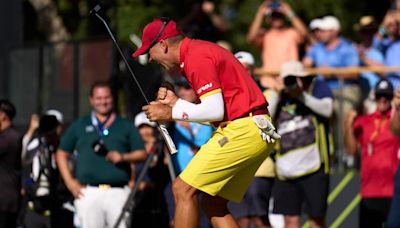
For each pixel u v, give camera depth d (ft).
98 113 103.24
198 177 72.18
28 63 132.46
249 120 72.02
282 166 97.14
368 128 102.12
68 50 127.44
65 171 102.78
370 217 101.65
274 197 98.89
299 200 97.96
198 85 71.36
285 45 126.41
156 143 102.12
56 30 175.11
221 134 72.38
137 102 120.67
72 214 107.14
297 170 96.68
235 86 72.18
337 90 116.88
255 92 72.79
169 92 73.51
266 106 73.56
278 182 98.37
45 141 107.45
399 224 95.20
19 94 133.28
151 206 107.45
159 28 73.00
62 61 128.16
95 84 103.65
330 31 121.90
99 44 123.24
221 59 71.77
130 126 103.24
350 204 112.88
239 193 74.33
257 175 98.53
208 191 72.38
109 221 101.96
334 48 121.80
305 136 96.58
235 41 184.24
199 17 127.34
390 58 121.60
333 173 114.11
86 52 124.88
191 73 71.46
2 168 102.94
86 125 103.09
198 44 72.38
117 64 120.98
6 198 102.63
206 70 71.15
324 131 97.40
